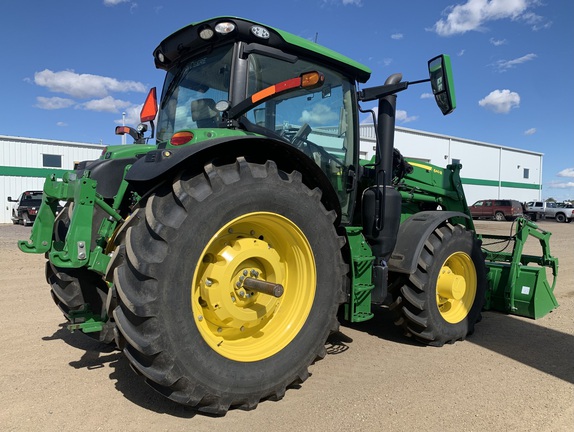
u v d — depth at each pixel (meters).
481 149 36.66
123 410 2.81
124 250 2.56
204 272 2.80
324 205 3.35
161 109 3.96
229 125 3.12
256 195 2.77
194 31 3.34
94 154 26.08
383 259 3.78
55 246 3.27
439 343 4.13
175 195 2.54
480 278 4.54
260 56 3.31
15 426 2.60
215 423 2.67
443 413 2.86
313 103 3.66
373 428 2.66
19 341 4.10
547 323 4.99
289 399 3.00
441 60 3.46
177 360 2.48
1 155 23.48
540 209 33.47
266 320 3.10
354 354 3.90
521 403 3.02
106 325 3.41
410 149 31.27
